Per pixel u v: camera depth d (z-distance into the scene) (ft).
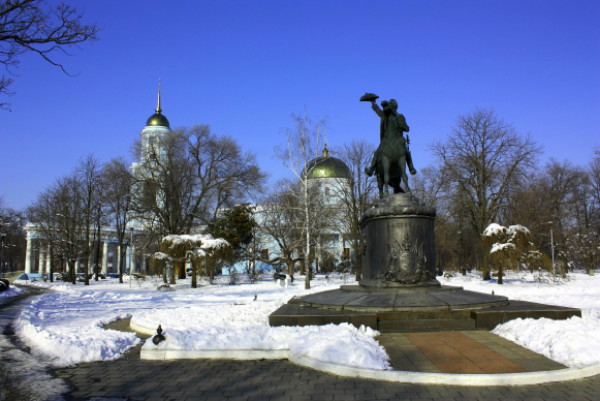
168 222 149.48
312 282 147.02
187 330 36.29
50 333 39.68
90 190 179.73
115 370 27.78
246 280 155.63
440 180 150.51
